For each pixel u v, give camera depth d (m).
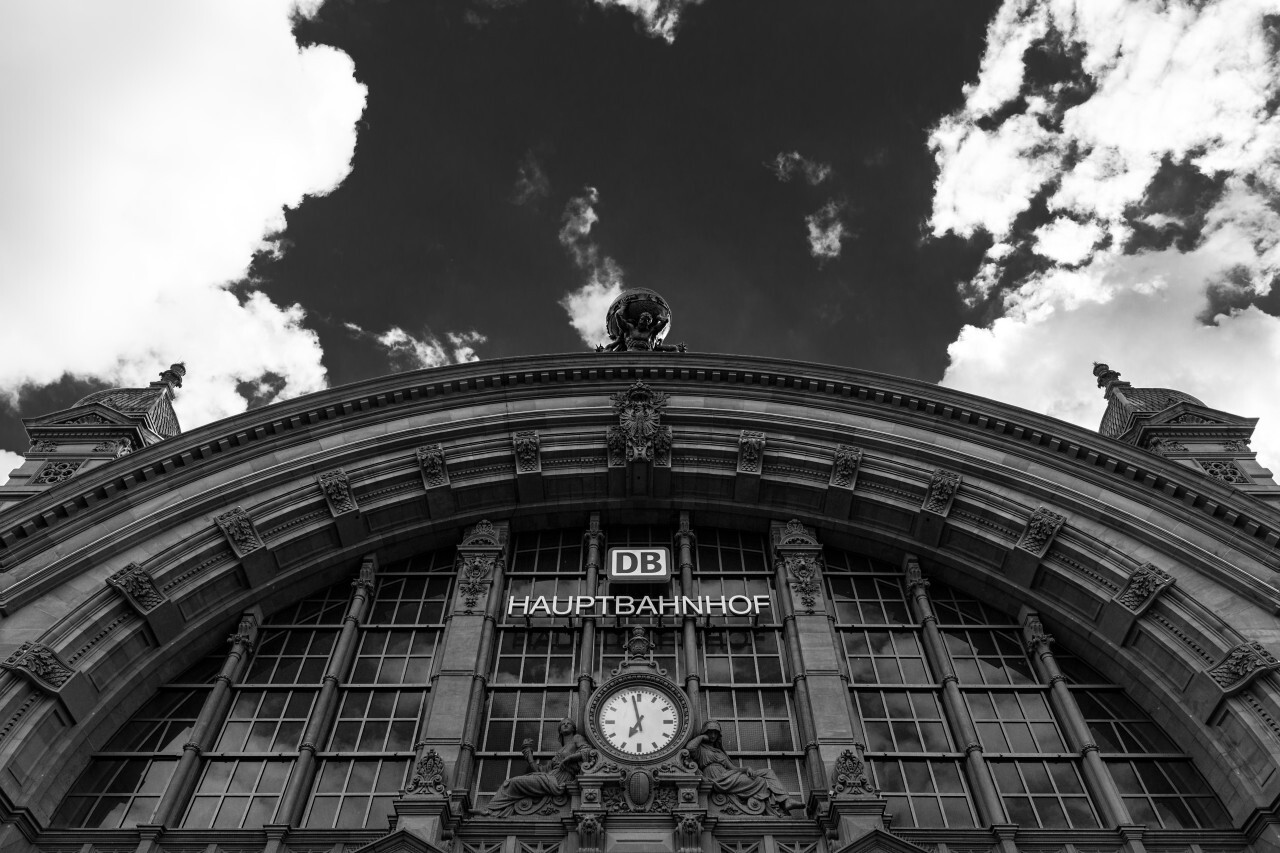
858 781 17.11
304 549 21.62
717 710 19.19
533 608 20.86
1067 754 18.66
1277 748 17.11
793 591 21.09
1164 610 19.47
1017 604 21.42
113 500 20.67
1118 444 21.89
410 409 23.69
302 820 17.39
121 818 17.50
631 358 24.61
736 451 23.09
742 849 16.48
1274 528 19.91
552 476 22.84
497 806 17.11
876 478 22.53
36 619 18.44
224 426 22.25
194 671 20.31
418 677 19.88
